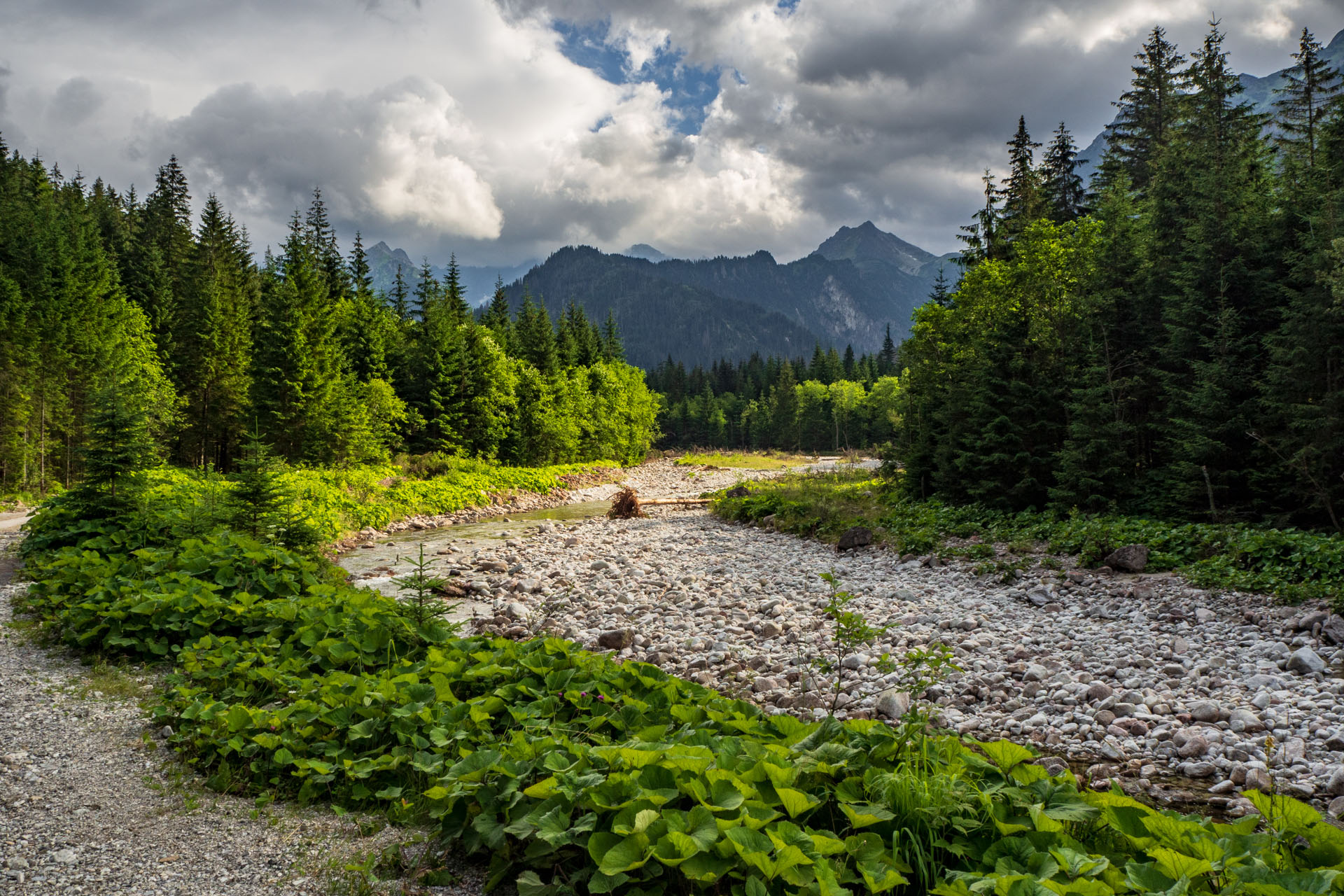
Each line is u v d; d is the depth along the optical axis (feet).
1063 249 79.15
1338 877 9.07
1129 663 29.40
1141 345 70.79
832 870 10.31
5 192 184.24
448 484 111.55
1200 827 11.13
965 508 71.51
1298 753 20.38
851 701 26.08
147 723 20.33
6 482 96.63
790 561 58.75
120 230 206.28
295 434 127.44
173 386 131.23
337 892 12.32
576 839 11.85
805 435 352.69
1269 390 52.49
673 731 17.17
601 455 215.92
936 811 11.71
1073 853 10.50
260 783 16.56
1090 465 62.59
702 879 10.37
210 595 27.99
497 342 207.62
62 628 28.04
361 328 163.12
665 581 50.49
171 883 12.46
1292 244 59.11
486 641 25.46
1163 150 89.92
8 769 16.84
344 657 23.93
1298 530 47.14
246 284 185.06
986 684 27.78
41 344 105.40
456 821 13.80
